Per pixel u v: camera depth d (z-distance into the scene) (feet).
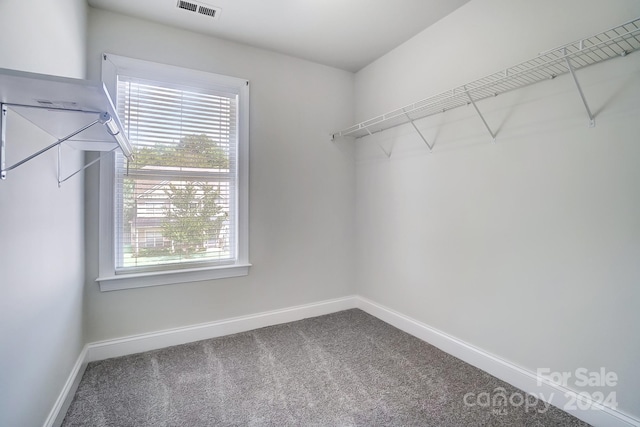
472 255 6.93
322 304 10.17
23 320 3.79
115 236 7.37
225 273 8.57
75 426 5.00
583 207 5.08
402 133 8.89
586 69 5.02
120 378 6.36
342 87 10.48
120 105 7.36
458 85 7.16
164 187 7.89
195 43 8.10
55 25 4.85
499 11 6.27
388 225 9.43
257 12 7.29
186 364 6.94
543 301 5.65
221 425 5.05
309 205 9.91
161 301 7.80
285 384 6.18
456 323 7.33
